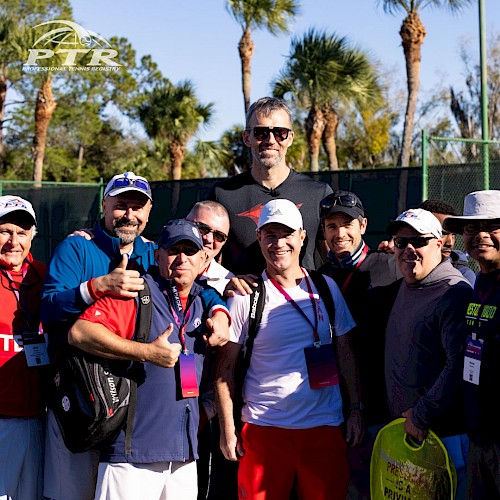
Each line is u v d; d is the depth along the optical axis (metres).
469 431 3.12
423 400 3.24
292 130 4.26
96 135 47.03
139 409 3.19
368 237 10.82
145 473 3.19
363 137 40.75
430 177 10.12
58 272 3.46
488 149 9.75
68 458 3.44
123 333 3.18
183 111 26.67
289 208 3.53
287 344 3.50
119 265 3.42
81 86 43.91
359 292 3.95
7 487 3.49
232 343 3.54
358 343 3.76
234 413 3.68
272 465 3.48
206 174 31.95
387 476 3.46
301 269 3.68
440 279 3.37
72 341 3.11
